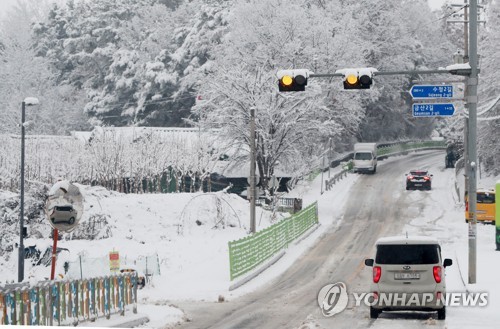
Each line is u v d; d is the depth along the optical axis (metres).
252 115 82.12
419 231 96.25
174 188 140.50
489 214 101.31
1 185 118.56
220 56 154.62
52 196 38.94
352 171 165.62
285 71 47.97
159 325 41.00
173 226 98.19
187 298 54.03
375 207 119.56
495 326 37.69
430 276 39.66
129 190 132.25
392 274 40.00
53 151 126.38
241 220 102.69
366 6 186.50
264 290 58.97
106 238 93.88
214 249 82.94
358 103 154.25
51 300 34.88
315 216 105.38
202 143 126.81
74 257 80.25
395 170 167.88
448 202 121.69
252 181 82.19
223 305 50.72
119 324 38.56
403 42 192.50
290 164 128.25
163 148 128.12
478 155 135.00
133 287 43.44
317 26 145.62
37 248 85.38
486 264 65.38
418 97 52.38
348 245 87.12
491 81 121.50
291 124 117.56
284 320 43.62
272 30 143.12
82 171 124.69
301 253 82.06
